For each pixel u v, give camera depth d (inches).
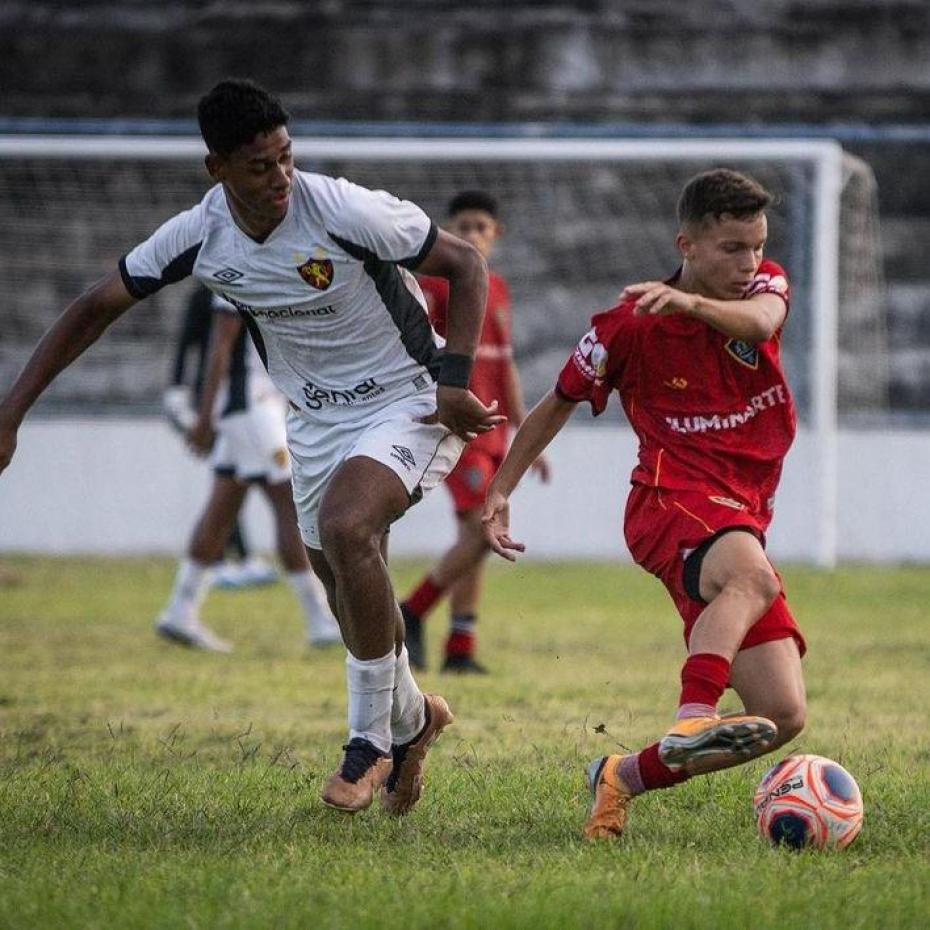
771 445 650.2
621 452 2172.7
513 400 1262.3
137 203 2549.2
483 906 507.5
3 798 692.1
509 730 918.4
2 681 1139.9
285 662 1256.8
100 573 1952.5
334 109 2696.9
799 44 2699.3
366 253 652.7
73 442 2186.3
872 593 1731.1
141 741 887.1
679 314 641.0
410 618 1209.4
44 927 496.4
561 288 2551.7
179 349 1652.3
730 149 2020.2
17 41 2723.9
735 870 562.9
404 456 666.8
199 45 2714.1
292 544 1359.5
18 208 2532.0
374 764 656.4
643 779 610.9
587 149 2012.8
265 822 650.8
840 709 994.7
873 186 2527.1
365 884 542.9
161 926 491.8
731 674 619.8
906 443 2190.0
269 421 1343.5
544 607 1633.9
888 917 503.5
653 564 641.6
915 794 695.1
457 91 2699.3
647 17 2714.1
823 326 2023.9
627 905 506.0
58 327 672.4
